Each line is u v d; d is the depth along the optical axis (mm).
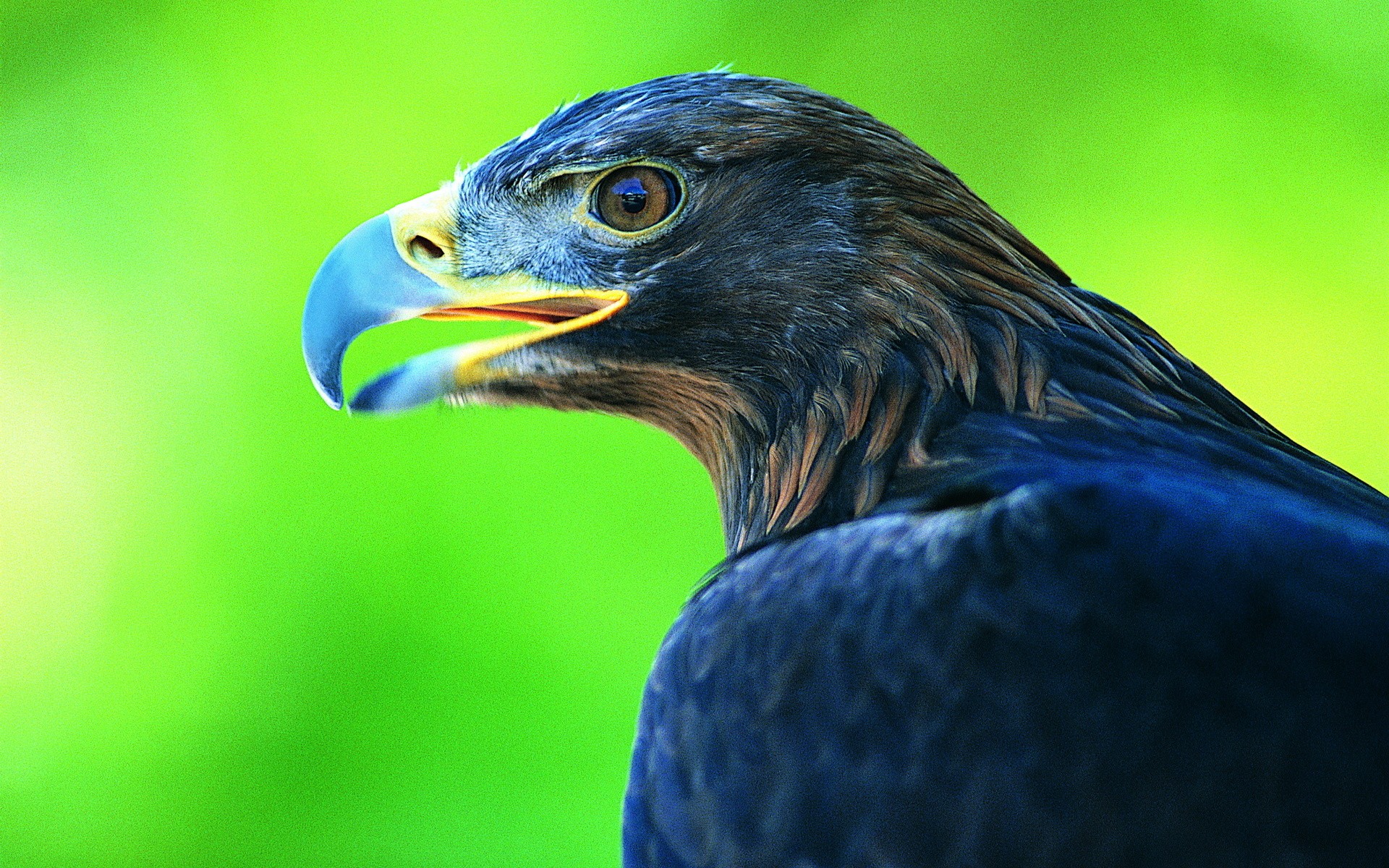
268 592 11336
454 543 11164
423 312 5965
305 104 12602
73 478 11930
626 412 6070
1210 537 4312
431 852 10555
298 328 12047
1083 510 4395
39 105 12820
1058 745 4195
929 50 12734
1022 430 5164
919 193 5582
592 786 10625
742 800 4609
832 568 4684
